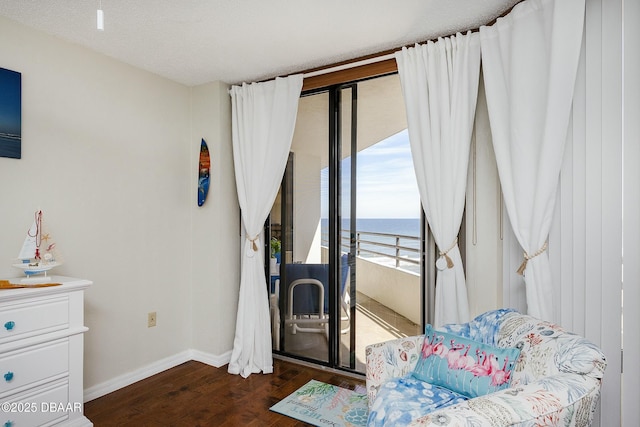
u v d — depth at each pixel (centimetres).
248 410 242
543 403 116
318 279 311
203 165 323
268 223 334
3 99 217
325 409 243
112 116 274
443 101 234
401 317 272
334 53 270
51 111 240
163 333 310
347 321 297
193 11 213
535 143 196
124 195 282
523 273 203
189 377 294
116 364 275
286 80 298
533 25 196
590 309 178
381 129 279
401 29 235
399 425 145
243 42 252
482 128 237
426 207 243
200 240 328
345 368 297
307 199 314
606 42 172
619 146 170
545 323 165
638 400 164
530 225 197
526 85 198
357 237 292
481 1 205
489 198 234
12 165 222
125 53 268
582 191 182
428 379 176
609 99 172
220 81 320
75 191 252
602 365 130
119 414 238
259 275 310
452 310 231
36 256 217
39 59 234
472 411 112
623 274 168
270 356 304
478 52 228
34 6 207
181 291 326
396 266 274
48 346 202
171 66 290
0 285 198
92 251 262
